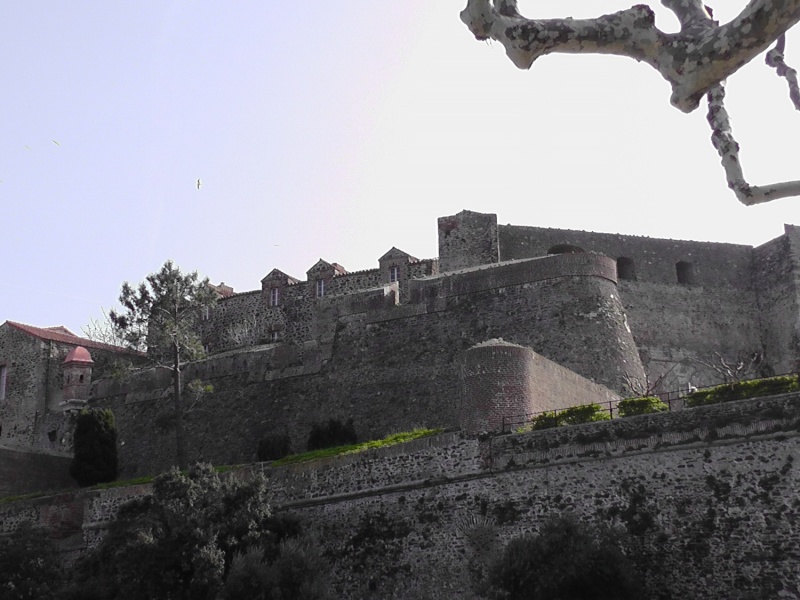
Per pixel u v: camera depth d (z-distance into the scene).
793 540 35.31
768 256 69.06
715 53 13.03
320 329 63.22
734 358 67.06
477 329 56.72
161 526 41.78
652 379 64.38
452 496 41.88
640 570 37.31
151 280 63.66
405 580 41.47
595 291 55.59
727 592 35.78
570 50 13.59
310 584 38.22
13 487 58.44
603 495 38.97
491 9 13.77
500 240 67.19
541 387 45.00
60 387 71.44
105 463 60.00
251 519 42.06
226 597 37.69
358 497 43.94
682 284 68.00
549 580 34.22
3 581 44.47
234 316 80.94
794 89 16.30
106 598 41.97
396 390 56.91
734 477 37.00
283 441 56.88
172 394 65.31
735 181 14.67
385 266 75.56
